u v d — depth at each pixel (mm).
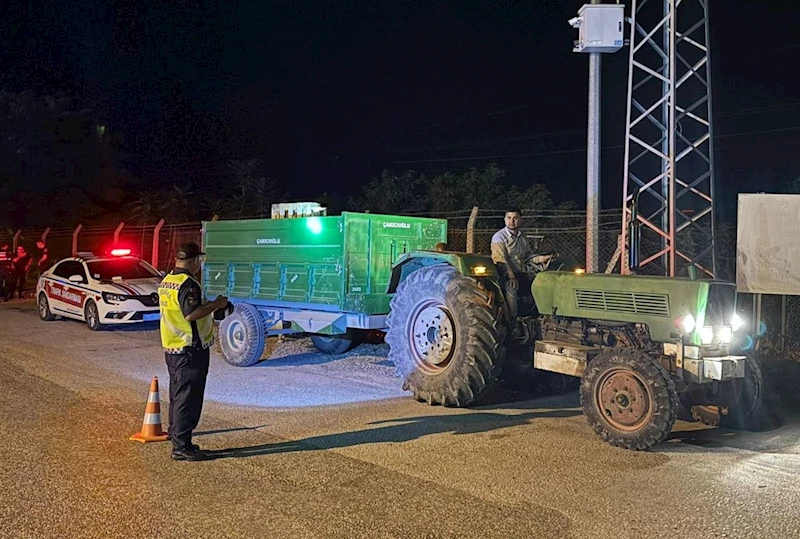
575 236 14578
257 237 10977
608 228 16297
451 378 7855
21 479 5574
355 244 9750
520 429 7109
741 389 7168
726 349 6789
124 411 7695
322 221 9891
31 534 4586
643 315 6844
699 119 10883
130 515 4895
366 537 4570
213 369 10312
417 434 6910
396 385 9219
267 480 5590
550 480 5633
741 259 10078
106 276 14953
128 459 6082
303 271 10211
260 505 5078
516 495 5309
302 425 7230
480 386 7781
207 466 5914
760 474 5816
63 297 15242
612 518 4895
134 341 12875
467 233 12680
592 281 7219
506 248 8367
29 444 6473
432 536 4590
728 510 5047
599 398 6652
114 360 10867
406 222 10406
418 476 5699
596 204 10734
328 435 6859
